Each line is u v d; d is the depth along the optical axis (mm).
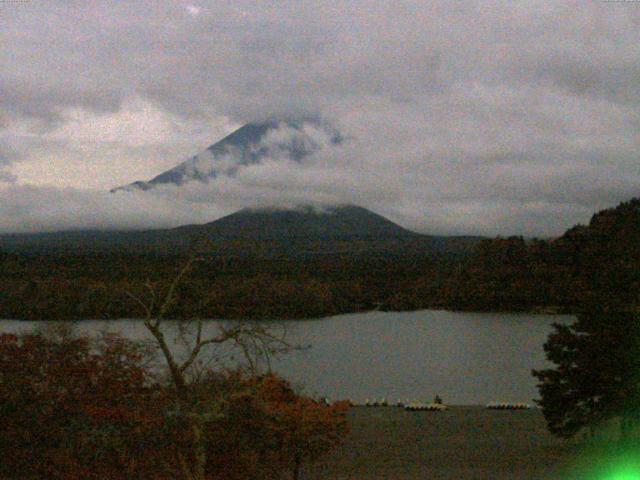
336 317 158125
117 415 23656
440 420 51062
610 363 38031
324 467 36969
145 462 23453
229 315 74812
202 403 23219
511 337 123312
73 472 23328
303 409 28953
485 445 42281
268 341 26172
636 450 38469
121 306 107688
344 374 84000
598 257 166750
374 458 39031
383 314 167625
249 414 24234
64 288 128500
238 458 24250
